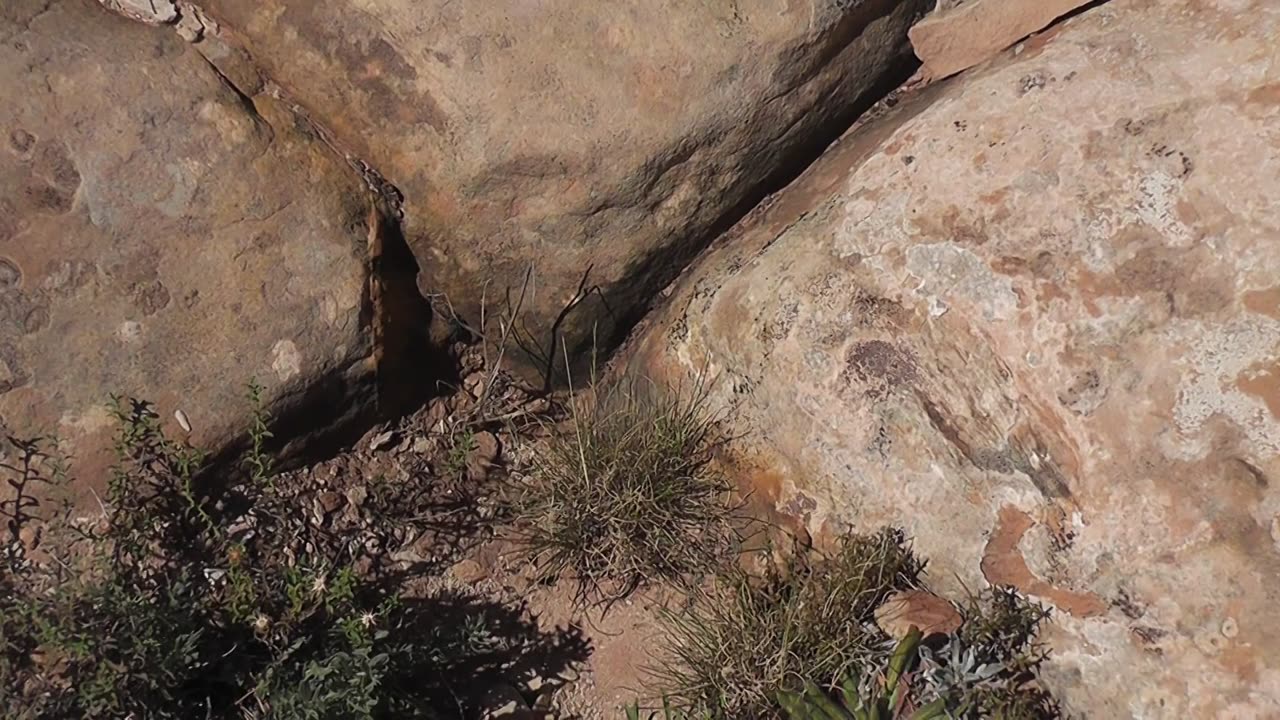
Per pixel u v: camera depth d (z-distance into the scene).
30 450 2.77
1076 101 2.82
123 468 2.84
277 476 3.11
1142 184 2.66
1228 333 2.52
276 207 2.99
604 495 3.23
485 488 3.36
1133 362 2.59
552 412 3.47
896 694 2.75
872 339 2.93
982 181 2.84
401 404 3.32
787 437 3.08
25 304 2.79
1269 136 2.57
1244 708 2.40
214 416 2.91
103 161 2.87
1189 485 2.50
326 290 3.01
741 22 3.12
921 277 2.86
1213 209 2.58
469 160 3.06
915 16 3.41
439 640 2.97
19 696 2.52
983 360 2.75
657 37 3.08
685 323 3.31
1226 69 2.67
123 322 2.85
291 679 2.74
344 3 3.02
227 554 2.91
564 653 3.16
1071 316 2.65
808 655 2.94
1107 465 2.59
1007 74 2.98
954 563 2.86
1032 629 2.71
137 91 2.92
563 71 3.05
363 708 2.62
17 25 2.88
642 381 3.41
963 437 2.81
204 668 2.73
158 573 2.82
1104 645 2.59
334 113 3.12
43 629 2.54
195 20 3.09
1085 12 3.04
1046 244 2.71
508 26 3.02
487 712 3.02
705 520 3.24
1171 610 2.50
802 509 3.08
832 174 3.31
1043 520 2.70
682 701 3.02
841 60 3.30
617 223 3.23
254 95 3.08
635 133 3.08
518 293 3.32
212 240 2.93
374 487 3.21
